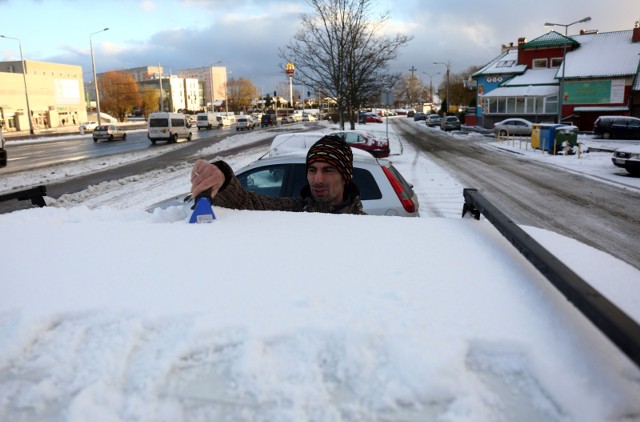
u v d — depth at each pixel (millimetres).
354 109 22703
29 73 67250
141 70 150750
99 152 27312
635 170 15836
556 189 13336
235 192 2025
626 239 7926
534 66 48625
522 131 38594
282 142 13914
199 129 62281
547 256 1057
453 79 98938
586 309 822
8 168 19188
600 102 42312
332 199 2494
